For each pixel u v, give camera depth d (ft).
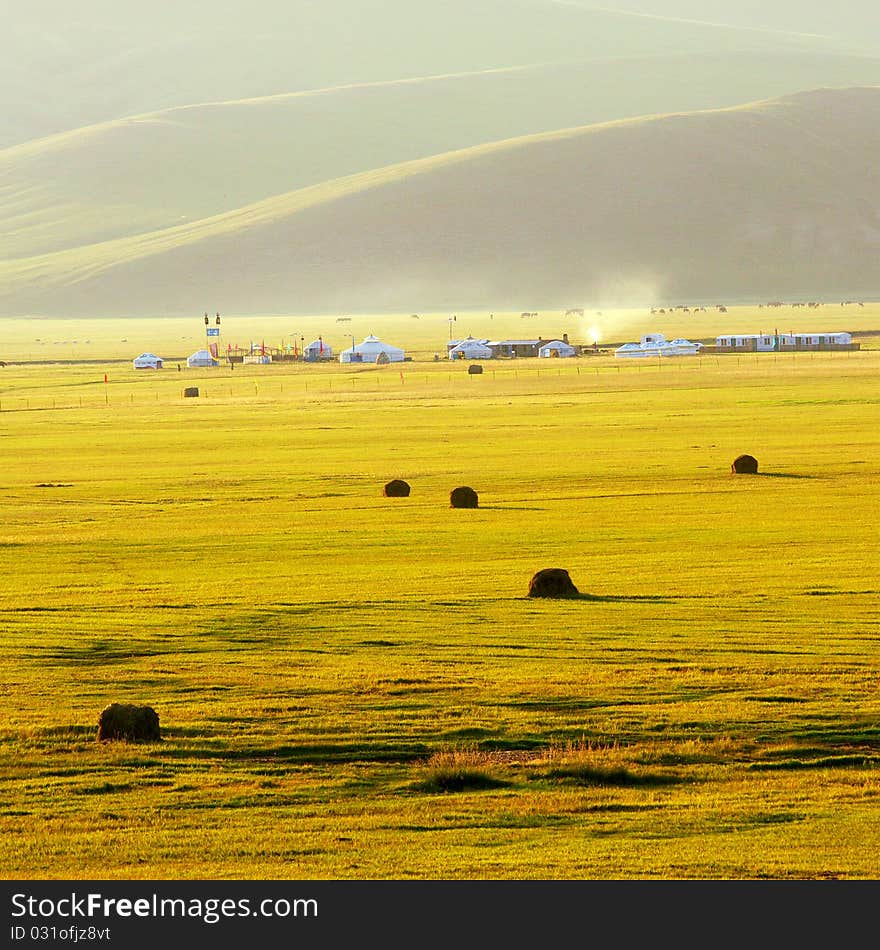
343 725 295.69
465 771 260.21
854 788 253.44
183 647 376.27
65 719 303.27
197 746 283.18
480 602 430.20
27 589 474.08
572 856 219.20
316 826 236.43
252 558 542.57
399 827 234.99
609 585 456.45
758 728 289.94
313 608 426.92
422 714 303.68
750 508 654.53
